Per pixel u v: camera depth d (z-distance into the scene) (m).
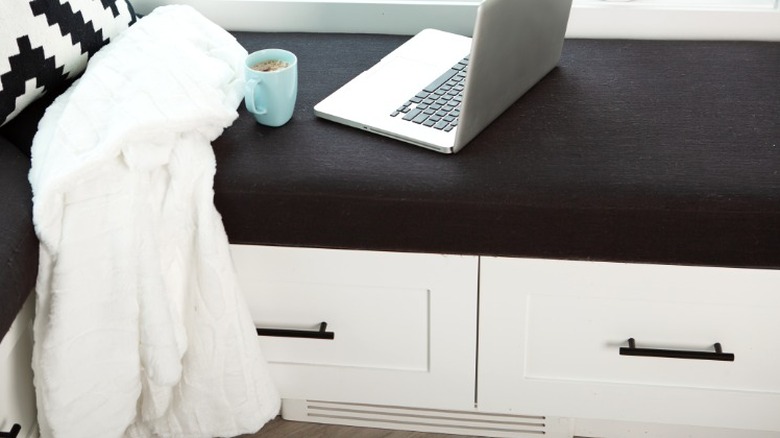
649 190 1.21
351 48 1.58
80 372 1.21
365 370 1.45
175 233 1.24
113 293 1.20
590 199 1.20
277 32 1.64
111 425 1.26
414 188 1.23
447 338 1.39
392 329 1.40
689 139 1.30
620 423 1.50
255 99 1.33
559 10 1.39
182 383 1.34
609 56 1.53
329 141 1.32
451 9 1.60
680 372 1.38
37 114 1.31
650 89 1.42
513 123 1.34
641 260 1.25
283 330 1.41
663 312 1.32
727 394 1.39
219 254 1.26
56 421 1.22
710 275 1.27
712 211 1.19
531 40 1.34
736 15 1.55
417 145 1.30
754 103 1.38
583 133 1.32
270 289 1.38
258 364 1.36
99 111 1.20
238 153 1.30
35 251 1.17
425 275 1.33
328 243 1.29
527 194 1.21
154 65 1.26
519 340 1.38
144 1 1.64
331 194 1.24
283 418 1.57
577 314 1.34
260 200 1.26
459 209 1.23
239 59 1.42
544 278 1.30
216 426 1.37
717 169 1.23
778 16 1.54
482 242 1.26
